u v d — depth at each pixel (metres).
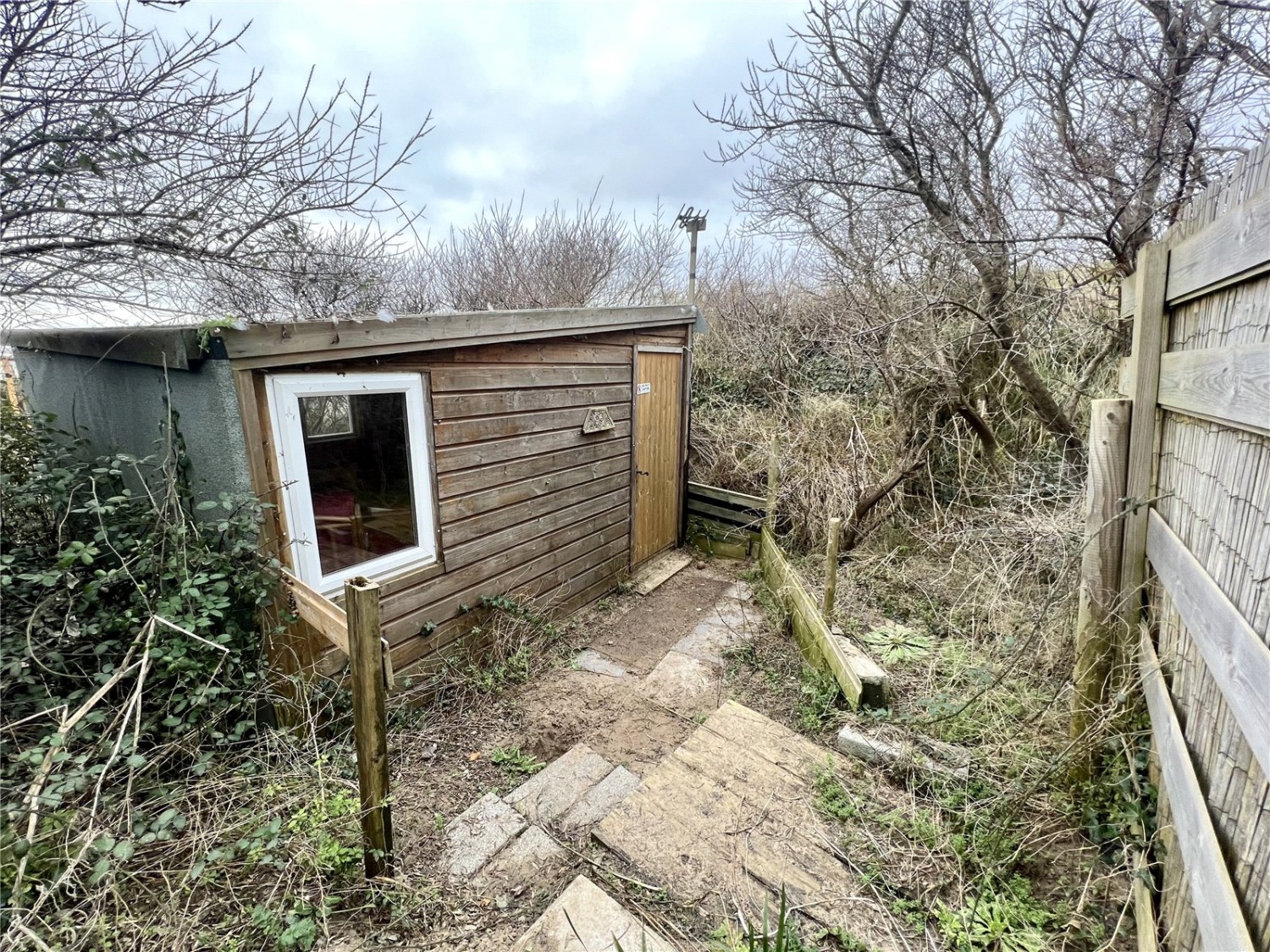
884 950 1.66
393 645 3.07
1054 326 4.51
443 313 2.99
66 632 1.99
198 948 1.57
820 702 2.92
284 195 2.99
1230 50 3.04
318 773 2.09
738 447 6.18
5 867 1.45
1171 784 1.46
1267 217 1.04
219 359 2.19
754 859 1.99
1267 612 0.99
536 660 3.72
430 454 3.15
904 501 5.02
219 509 2.33
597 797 2.44
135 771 1.83
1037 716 2.40
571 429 4.23
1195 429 1.51
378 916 1.81
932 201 4.37
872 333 4.80
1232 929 0.99
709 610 4.63
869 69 4.20
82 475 2.47
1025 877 1.86
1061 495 3.83
